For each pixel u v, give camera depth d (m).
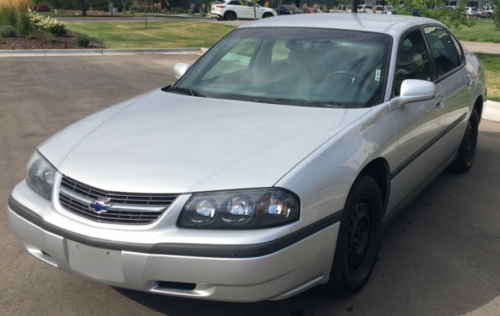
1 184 5.35
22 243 3.16
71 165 3.03
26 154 6.35
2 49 16.62
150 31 26.50
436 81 4.55
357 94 3.71
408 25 4.44
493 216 4.68
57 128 7.58
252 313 3.20
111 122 3.56
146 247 2.66
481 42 22.06
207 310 3.23
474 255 3.97
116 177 2.84
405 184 3.93
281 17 4.93
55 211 2.95
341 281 3.18
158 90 4.32
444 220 4.59
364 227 3.41
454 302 3.36
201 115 3.52
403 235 4.30
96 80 11.73
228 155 2.92
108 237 2.72
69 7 61.62
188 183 2.73
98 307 3.27
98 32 25.25
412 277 3.65
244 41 4.52
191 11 58.78
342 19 4.56
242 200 2.67
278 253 2.64
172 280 2.68
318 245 2.86
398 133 3.61
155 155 2.98
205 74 4.36
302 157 2.90
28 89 10.58
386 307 3.29
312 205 2.79
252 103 3.72
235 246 2.60
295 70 4.03
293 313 3.21
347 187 3.01
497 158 6.32
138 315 3.19
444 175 5.73
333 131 3.19
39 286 3.51
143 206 2.72
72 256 2.86
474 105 5.63
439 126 4.41
